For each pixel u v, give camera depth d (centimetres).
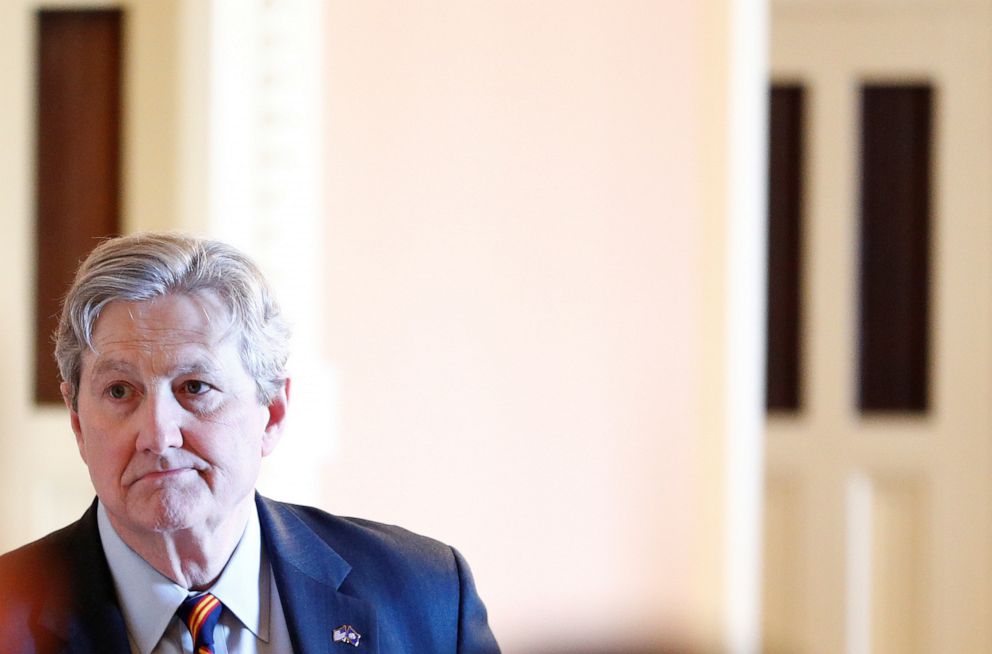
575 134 1006
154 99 858
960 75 1329
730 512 1050
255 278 440
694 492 1048
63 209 874
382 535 520
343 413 897
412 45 930
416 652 486
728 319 1048
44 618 425
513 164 981
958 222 1335
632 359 1028
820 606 1337
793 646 1329
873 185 1341
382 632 473
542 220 994
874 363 1338
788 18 1329
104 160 870
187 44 843
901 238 1339
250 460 437
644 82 1033
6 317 873
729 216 1049
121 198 866
